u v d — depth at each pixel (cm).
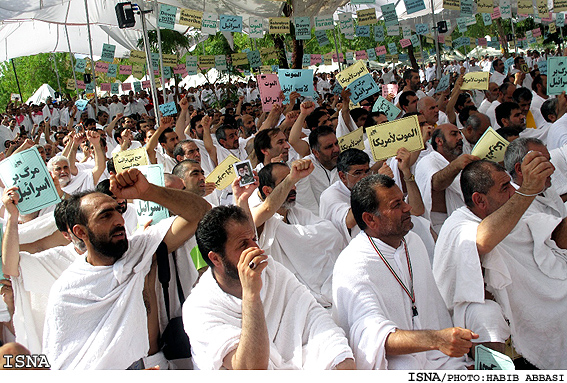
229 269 285
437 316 347
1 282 377
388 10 1106
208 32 959
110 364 296
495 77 1405
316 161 598
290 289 317
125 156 524
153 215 387
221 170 484
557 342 370
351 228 456
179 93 2092
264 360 254
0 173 385
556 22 1861
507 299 362
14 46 1870
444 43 1769
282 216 461
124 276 313
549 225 378
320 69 2933
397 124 472
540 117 948
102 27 1762
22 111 2105
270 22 1061
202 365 278
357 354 310
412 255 348
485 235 344
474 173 370
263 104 774
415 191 466
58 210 331
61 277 315
